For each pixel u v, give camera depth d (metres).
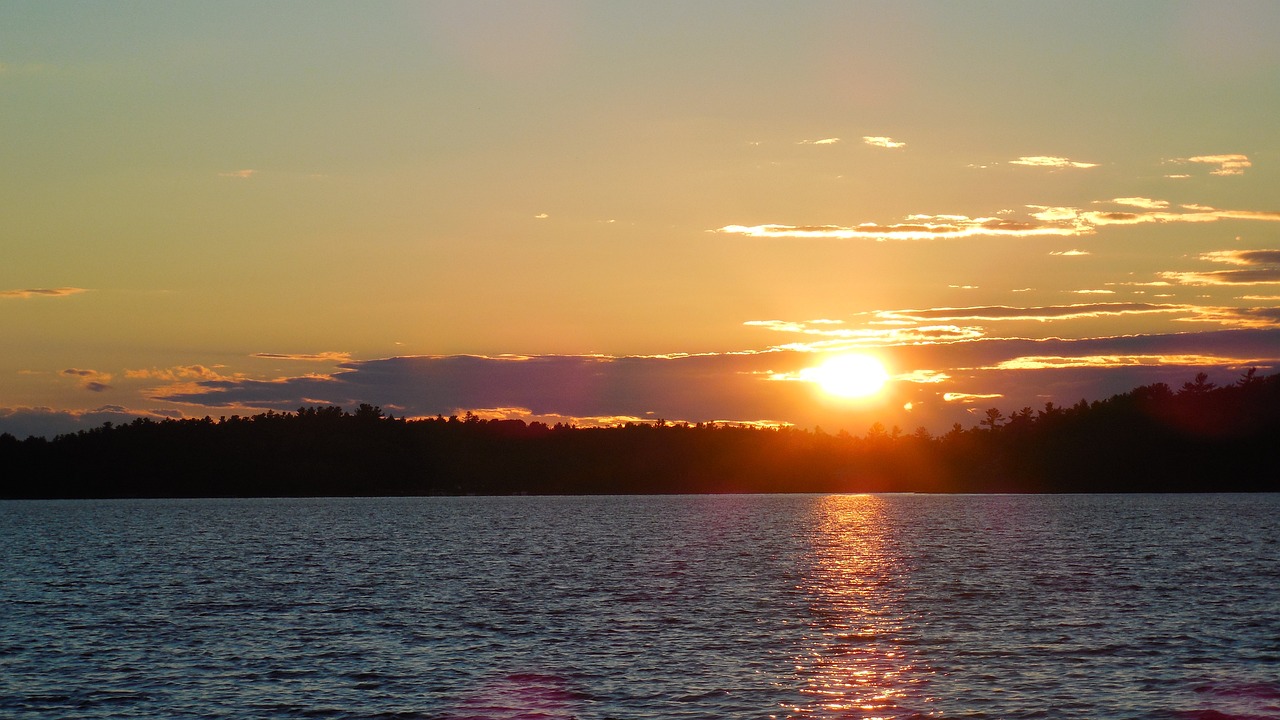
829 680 35.12
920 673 36.03
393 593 58.16
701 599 54.62
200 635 43.53
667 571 71.25
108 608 51.84
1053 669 36.44
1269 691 33.31
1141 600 52.53
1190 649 39.44
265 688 34.38
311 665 37.59
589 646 40.88
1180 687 33.88
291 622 46.94
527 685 34.62
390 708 32.09
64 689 34.25
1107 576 64.25
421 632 44.16
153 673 36.41
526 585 62.22
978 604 51.66
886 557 81.50
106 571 72.69
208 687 34.50
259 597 56.41
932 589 58.34
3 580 66.12
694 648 40.44
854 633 43.41
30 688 34.38
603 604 52.66
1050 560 76.25
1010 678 35.22
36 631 44.59
